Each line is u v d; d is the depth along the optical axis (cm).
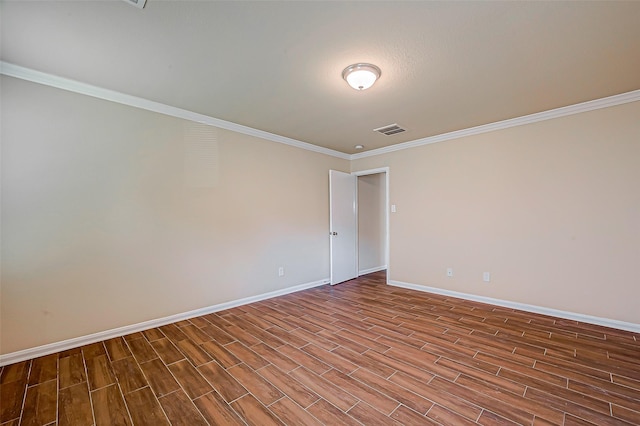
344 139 428
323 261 482
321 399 179
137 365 219
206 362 224
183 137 316
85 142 255
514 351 238
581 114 300
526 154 336
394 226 468
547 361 221
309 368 214
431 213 421
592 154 295
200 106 301
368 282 496
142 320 286
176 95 274
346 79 232
